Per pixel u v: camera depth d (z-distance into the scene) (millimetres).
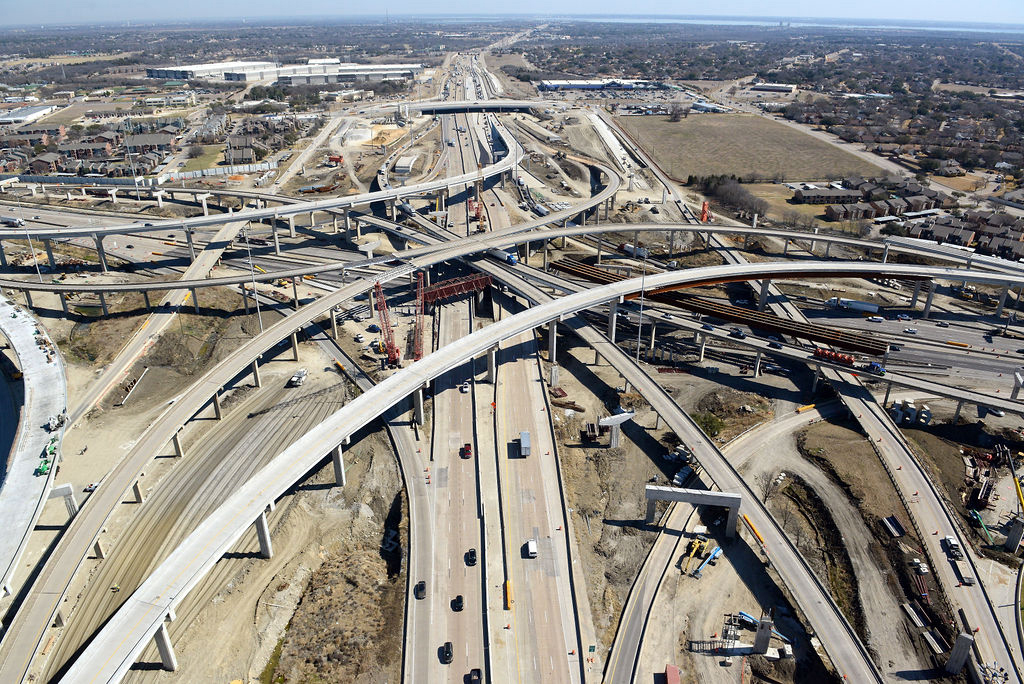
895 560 117812
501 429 150875
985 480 136750
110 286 191625
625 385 171000
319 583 115875
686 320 187625
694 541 122750
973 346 189375
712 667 100938
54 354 163500
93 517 115375
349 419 135125
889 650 103188
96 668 86625
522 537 121375
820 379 172625
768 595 112938
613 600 111062
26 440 133875
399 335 194500
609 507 131000
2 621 105625
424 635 103750
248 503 112688
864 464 139625
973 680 98625
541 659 99938
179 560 101750
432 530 122812
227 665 101000
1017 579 114875
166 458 141875
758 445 147625
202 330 194000
